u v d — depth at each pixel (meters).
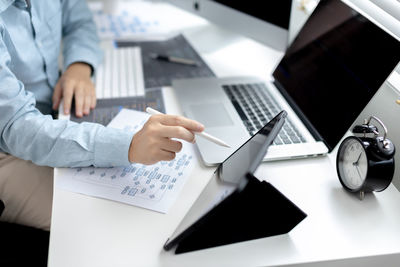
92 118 0.81
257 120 0.78
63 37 1.14
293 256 0.51
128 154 0.65
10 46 0.84
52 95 0.99
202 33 1.25
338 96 0.71
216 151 0.68
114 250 0.52
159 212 0.57
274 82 0.93
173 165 0.67
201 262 0.50
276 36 0.95
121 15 1.38
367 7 0.84
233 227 0.54
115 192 0.61
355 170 0.60
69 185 0.62
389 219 0.58
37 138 0.69
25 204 0.85
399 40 0.61
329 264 0.52
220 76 0.99
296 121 0.78
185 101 0.85
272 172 0.66
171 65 1.05
